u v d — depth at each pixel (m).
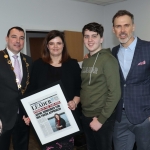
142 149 1.85
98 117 1.63
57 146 1.79
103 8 5.27
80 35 4.73
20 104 1.74
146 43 1.70
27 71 2.06
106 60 1.58
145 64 1.66
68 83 1.75
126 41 1.72
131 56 1.73
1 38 3.59
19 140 2.11
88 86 1.68
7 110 1.95
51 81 1.72
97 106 1.65
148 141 1.84
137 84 1.72
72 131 1.75
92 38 1.64
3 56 1.99
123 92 1.77
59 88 1.69
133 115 1.74
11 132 2.02
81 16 4.80
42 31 4.18
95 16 5.11
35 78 1.77
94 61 1.65
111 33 5.18
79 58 4.76
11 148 2.76
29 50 5.29
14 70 1.98
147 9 4.35
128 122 1.82
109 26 5.21
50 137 1.76
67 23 4.54
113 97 1.56
